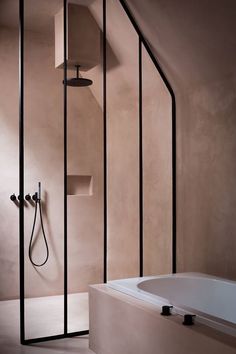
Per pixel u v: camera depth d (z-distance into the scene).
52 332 3.57
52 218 4.83
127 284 3.14
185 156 4.04
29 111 4.73
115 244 5.06
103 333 3.04
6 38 4.66
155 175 4.43
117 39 4.23
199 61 3.66
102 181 5.14
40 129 4.79
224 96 3.57
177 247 4.14
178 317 2.45
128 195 4.84
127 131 4.84
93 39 4.26
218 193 3.64
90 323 3.22
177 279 3.40
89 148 5.06
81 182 5.11
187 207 4.01
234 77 3.46
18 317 3.99
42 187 4.78
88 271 5.04
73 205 4.96
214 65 3.57
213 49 3.45
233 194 3.48
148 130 4.54
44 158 4.80
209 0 3.09
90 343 3.21
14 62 4.70
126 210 4.88
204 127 3.80
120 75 4.59
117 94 4.89
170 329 2.37
